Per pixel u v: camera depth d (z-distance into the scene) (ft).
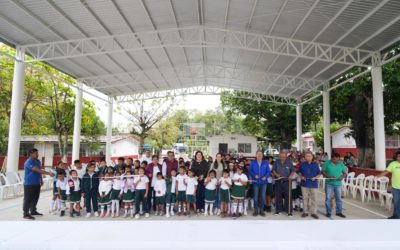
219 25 33.58
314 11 26.55
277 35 33.50
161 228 4.65
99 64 42.65
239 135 77.66
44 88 52.01
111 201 22.47
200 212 23.44
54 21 29.30
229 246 4.05
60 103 58.08
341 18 27.25
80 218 21.35
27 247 4.05
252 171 22.62
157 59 44.34
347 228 4.71
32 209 21.62
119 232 4.45
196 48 41.42
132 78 52.01
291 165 23.06
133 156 79.97
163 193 22.22
